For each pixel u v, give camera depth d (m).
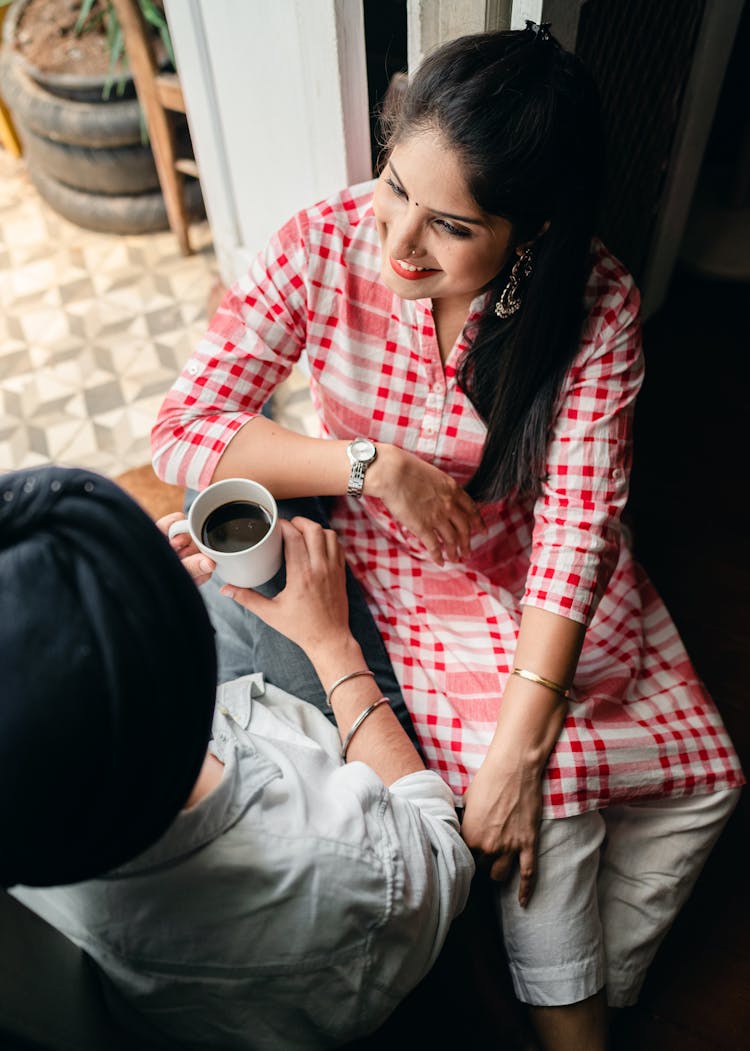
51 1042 0.65
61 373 2.20
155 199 2.46
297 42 1.38
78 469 0.49
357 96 1.42
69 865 0.50
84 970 0.73
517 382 1.07
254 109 1.62
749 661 1.61
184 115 2.22
